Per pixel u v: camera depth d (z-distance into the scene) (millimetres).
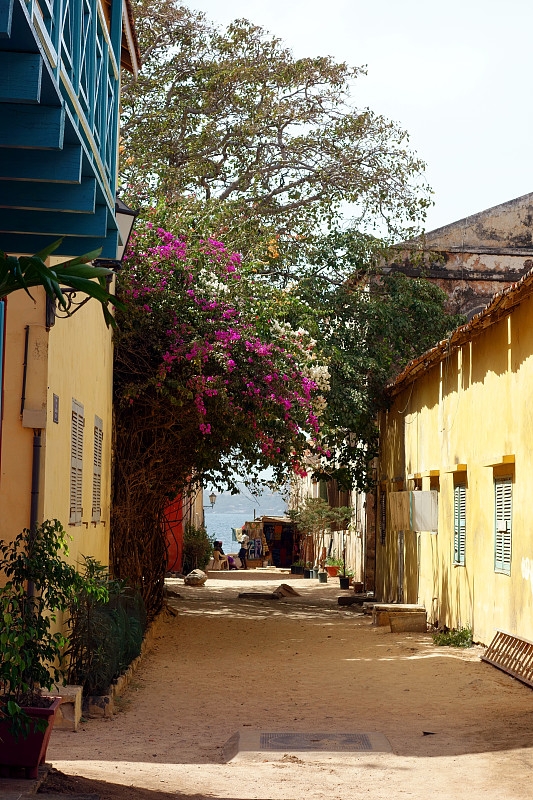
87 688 9312
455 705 9938
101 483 13867
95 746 7750
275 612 20953
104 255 8133
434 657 13562
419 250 25031
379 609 18000
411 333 24016
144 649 13648
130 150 23781
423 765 7223
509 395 13211
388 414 23766
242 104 24312
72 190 6762
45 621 6629
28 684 6324
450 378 16922
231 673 12188
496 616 13734
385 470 24047
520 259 25953
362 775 6898
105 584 10047
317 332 20531
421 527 17547
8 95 5043
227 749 7898
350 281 24656
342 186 24641
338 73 24234
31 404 8742
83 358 11523
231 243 20656
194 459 18125
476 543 14914
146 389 16344
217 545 42062
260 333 16750
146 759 7367
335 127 24641
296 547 48344
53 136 5684
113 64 8680
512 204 26047
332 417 22641
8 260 4961
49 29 5430
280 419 16812
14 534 8656
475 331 14867
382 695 10617
